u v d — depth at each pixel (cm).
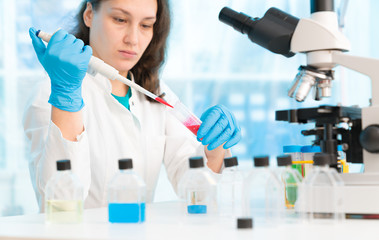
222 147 189
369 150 127
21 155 391
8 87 392
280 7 417
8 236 96
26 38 394
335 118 131
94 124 202
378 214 118
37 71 395
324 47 132
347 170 163
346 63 133
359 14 410
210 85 424
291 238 88
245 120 422
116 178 114
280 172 142
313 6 138
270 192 111
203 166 121
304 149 155
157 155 217
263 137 420
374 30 409
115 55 190
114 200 114
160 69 229
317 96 141
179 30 421
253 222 108
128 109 215
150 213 136
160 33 218
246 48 423
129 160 114
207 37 423
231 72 424
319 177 114
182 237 89
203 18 423
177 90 423
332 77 138
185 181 121
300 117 137
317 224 109
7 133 390
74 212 113
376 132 124
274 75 423
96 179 199
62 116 156
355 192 120
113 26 186
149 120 218
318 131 140
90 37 200
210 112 177
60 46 151
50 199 114
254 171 113
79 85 155
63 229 103
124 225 109
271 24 143
